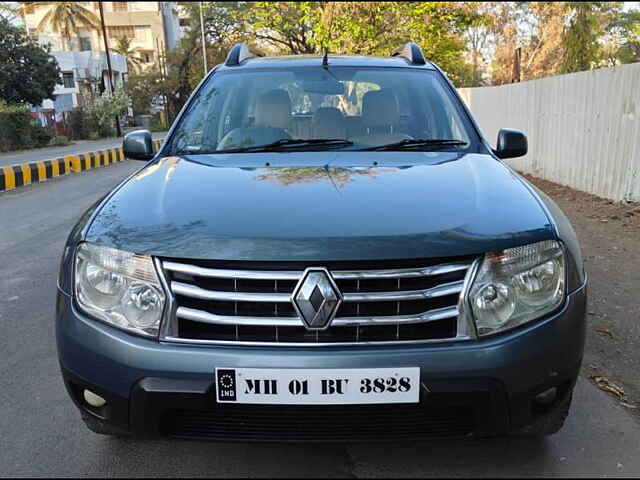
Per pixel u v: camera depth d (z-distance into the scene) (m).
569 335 2.10
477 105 15.02
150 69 49.41
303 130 3.16
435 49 18.20
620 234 6.42
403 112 3.27
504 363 1.96
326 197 2.25
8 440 2.64
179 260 2.01
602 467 2.37
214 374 1.94
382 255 1.95
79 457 2.49
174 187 2.44
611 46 25.92
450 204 2.22
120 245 2.09
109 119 32.66
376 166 2.65
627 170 7.90
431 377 1.93
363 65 3.62
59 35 55.44
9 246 6.38
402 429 2.00
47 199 9.48
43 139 24.55
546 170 10.64
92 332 2.07
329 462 2.30
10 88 31.53
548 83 10.43
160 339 2.01
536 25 34.00
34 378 3.28
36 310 4.39
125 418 2.04
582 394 3.06
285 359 1.93
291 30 22.98
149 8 62.47
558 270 2.14
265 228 2.03
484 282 2.01
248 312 1.98
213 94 3.43
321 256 1.95
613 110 8.18
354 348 1.95
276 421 1.99
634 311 4.24
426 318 1.96
